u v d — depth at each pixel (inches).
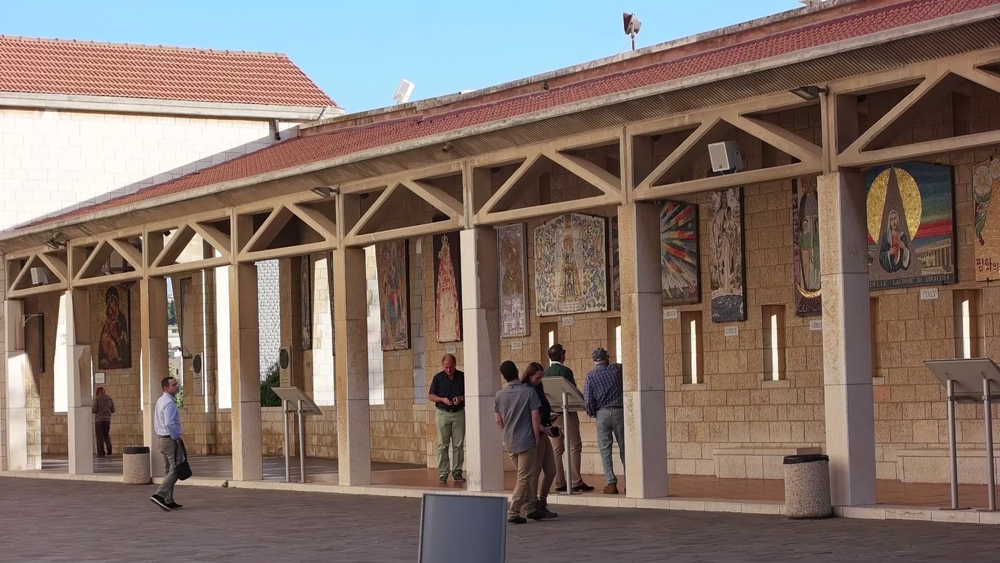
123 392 1502.2
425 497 322.0
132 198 1143.0
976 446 708.0
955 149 534.0
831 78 575.8
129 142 1355.8
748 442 826.2
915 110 553.3
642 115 653.3
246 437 914.1
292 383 1284.4
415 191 781.3
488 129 715.4
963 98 719.7
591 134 682.2
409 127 935.0
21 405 1188.5
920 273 737.0
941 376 550.3
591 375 715.4
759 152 816.3
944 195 725.3
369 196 997.8
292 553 535.8
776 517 582.9
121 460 1346.0
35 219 1307.8
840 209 576.4
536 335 963.3
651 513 626.2
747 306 827.4
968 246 716.7
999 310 701.9
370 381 1186.6
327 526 633.6
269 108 1408.7
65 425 1536.7
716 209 844.6
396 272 1112.8
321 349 1266.0
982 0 554.6
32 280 1187.9
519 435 611.5
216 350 1403.8
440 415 865.5
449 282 1016.9
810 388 792.3
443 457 864.3
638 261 663.8
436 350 1036.5
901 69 550.6
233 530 635.5
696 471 856.9
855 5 742.5
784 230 805.9
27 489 981.8
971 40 522.0
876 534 504.1
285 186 860.0
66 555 557.3
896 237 748.6
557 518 621.3
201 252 1402.6
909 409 741.9
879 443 754.2
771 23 795.4
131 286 1489.9
